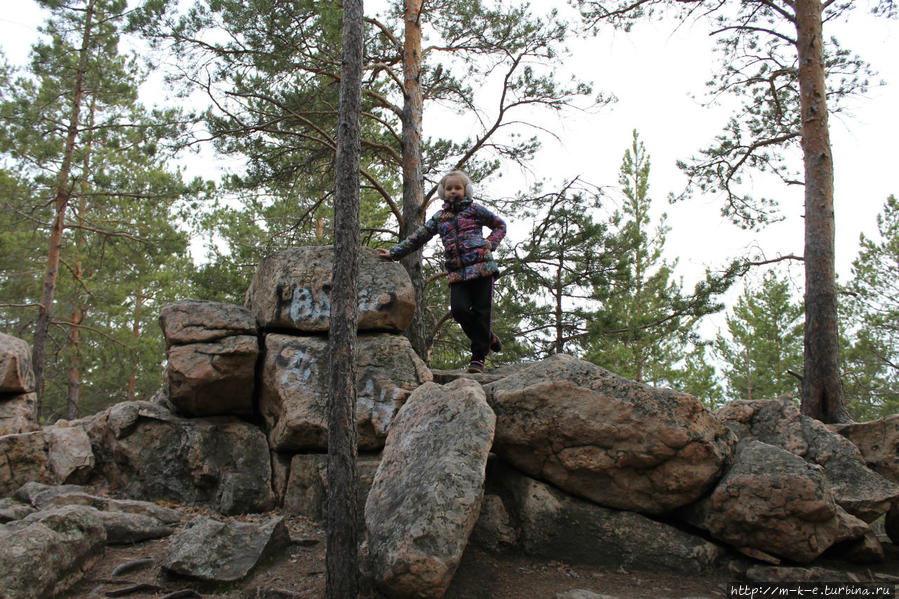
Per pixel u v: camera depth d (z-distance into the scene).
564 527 4.70
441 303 13.93
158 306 22.27
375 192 15.01
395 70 11.69
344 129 4.21
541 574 4.38
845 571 4.54
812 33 9.73
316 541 4.84
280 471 5.88
